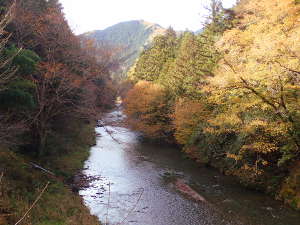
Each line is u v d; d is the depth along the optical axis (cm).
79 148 2897
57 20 2203
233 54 1914
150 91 4409
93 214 1538
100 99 3123
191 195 1955
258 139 1958
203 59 3841
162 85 4831
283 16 2059
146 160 2900
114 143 3609
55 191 1520
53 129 2506
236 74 1702
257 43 1816
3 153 1486
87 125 4066
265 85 1744
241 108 1942
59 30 2172
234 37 2244
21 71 1448
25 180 1412
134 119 4212
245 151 2128
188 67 4297
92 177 2183
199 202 1839
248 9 2589
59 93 2061
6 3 1833
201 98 3216
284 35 1667
